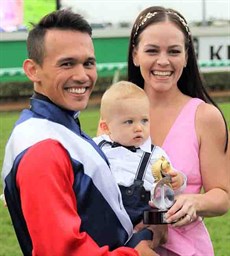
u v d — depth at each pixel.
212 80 24.08
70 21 2.82
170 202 3.18
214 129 3.57
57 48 2.79
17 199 2.71
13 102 21.33
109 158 3.33
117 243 2.87
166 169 3.20
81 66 2.82
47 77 2.82
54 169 2.62
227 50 25.58
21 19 24.61
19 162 2.65
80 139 2.80
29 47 2.88
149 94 3.76
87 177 2.74
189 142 3.55
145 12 3.76
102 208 2.79
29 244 2.75
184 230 3.50
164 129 3.65
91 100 20.44
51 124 2.77
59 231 2.57
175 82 3.70
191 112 3.61
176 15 3.73
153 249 3.16
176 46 3.66
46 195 2.59
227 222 7.50
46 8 24.92
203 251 3.54
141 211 3.21
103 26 29.19
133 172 3.27
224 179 3.57
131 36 3.82
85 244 2.62
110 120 3.40
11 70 20.73
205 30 25.27
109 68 20.92
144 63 3.69
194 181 3.55
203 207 3.36
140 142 3.36
